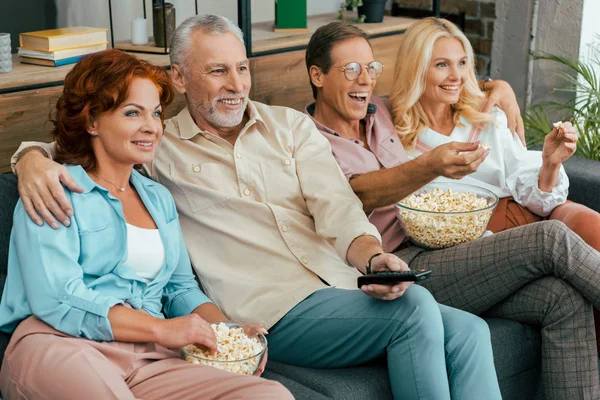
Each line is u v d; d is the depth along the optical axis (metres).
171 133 2.27
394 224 2.49
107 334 1.79
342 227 2.18
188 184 2.21
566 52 3.79
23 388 1.74
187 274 2.13
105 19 3.46
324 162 2.35
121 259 1.93
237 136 2.32
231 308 2.16
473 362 2.01
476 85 2.73
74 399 1.68
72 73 1.94
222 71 2.22
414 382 1.95
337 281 2.25
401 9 3.87
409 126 2.67
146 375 1.79
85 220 1.89
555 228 2.20
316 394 1.91
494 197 2.42
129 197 2.03
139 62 1.95
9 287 1.88
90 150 1.98
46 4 3.29
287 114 2.40
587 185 2.78
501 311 2.33
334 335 2.06
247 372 1.82
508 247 2.23
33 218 1.82
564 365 2.21
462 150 2.20
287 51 3.11
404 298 2.00
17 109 2.46
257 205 2.23
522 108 3.98
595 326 2.42
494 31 3.95
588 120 3.38
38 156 1.91
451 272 2.29
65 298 1.78
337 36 2.48
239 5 2.91
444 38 2.61
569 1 3.72
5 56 2.56
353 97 2.50
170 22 2.99
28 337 1.79
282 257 2.23
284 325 2.13
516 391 2.29
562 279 2.21
